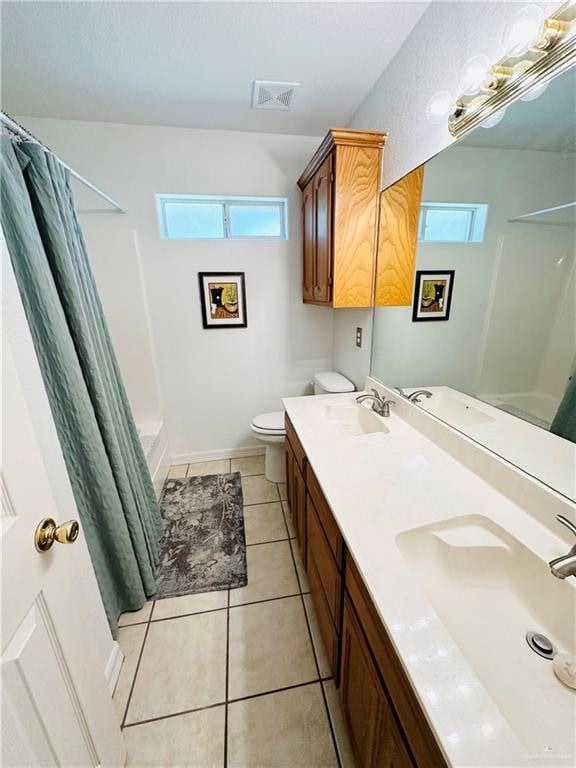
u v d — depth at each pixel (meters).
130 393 2.40
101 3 1.13
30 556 0.61
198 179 2.11
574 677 0.56
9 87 1.59
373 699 0.70
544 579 0.69
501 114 0.89
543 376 0.83
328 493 0.96
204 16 1.19
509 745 0.43
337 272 1.66
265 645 1.26
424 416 1.34
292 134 2.13
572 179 0.72
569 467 0.77
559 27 0.67
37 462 0.66
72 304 1.13
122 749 0.92
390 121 1.49
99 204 2.05
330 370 2.69
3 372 0.60
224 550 1.75
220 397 2.60
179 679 1.16
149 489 1.72
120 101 1.73
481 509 0.88
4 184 0.91
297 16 1.20
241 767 0.94
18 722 0.54
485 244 1.00
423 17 1.21
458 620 0.70
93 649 0.82
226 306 2.39
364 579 0.68
